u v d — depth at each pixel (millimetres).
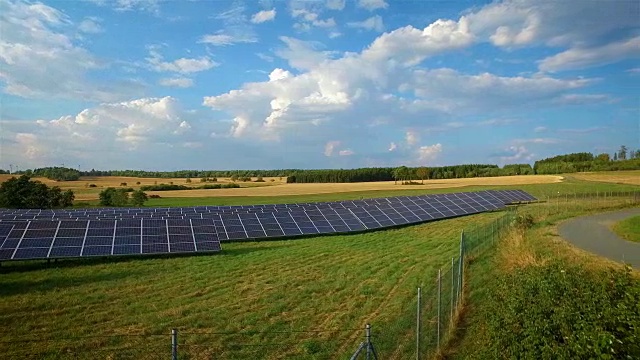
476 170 170500
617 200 67750
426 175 155250
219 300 21531
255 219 46250
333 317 19094
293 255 33312
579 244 33938
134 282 24828
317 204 56812
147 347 15703
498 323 10492
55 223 32938
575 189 92500
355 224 48781
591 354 7941
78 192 124875
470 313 18859
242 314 19406
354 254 33625
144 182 165500
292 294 22562
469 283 23750
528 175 141000
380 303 21078
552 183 107062
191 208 61219
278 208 55938
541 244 33469
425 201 64125
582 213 54875
